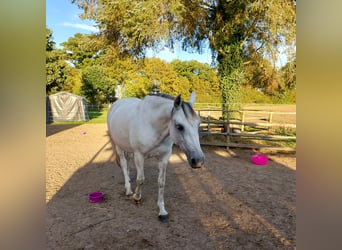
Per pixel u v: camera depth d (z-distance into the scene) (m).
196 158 2.08
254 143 7.18
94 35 9.50
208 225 2.71
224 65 8.86
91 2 7.62
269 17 6.54
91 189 3.75
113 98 23.77
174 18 7.29
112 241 2.39
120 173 4.54
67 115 13.55
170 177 4.32
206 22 8.79
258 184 4.01
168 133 2.55
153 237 2.46
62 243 2.35
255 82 10.92
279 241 2.42
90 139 8.30
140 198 3.17
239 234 2.54
